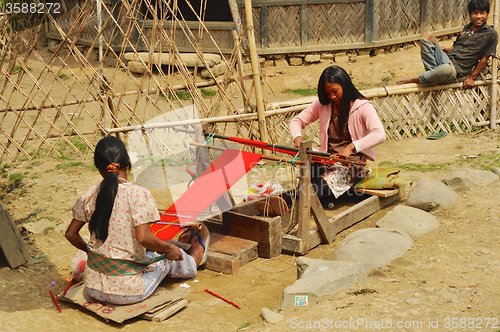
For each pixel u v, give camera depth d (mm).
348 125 4617
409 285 3123
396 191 4945
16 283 3488
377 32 11289
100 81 6715
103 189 2951
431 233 4035
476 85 7523
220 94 6594
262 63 11367
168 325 3006
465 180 4895
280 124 6848
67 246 4273
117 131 6512
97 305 3111
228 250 3898
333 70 4492
